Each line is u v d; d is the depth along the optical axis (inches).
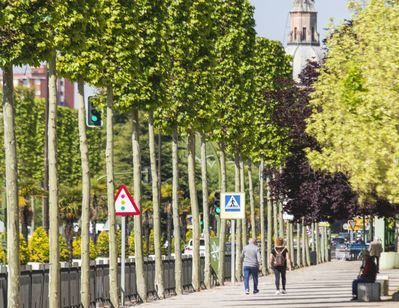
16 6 1704.0
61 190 6176.2
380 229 5354.3
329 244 7775.6
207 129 3218.5
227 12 3722.9
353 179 2410.2
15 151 1808.6
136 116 2778.1
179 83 3127.5
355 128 2319.1
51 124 2094.0
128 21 2519.7
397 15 2256.4
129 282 2741.1
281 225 5433.1
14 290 1824.6
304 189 3821.4
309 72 4092.0
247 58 3757.4
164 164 7426.2
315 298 2787.9
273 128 4050.2
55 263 2100.1
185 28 3129.9
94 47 2374.5
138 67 2544.3
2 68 1772.9
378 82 2182.6
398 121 2186.3
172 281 3186.5
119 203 2519.7
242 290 3307.1
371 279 2635.3
